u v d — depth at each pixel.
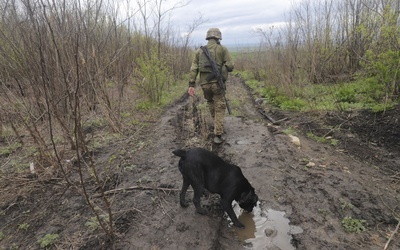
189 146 5.63
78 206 3.64
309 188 3.96
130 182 4.24
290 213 3.52
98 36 6.34
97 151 5.32
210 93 5.87
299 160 4.77
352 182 4.04
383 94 6.59
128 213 3.49
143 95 9.06
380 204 3.57
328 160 4.76
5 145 5.48
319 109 7.25
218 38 5.77
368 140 5.40
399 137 5.21
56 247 2.98
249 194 3.45
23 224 3.35
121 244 3.00
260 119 7.67
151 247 2.97
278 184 4.11
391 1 8.10
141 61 8.85
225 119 7.64
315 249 2.93
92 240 3.05
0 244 3.09
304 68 10.19
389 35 6.86
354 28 9.40
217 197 3.90
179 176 4.36
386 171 4.39
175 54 13.10
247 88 13.35
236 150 5.38
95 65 5.91
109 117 6.25
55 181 4.21
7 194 3.90
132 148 5.47
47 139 5.38
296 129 6.41
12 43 4.38
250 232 3.29
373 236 3.08
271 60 11.20
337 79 9.44
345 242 3.00
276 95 9.18
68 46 4.79
